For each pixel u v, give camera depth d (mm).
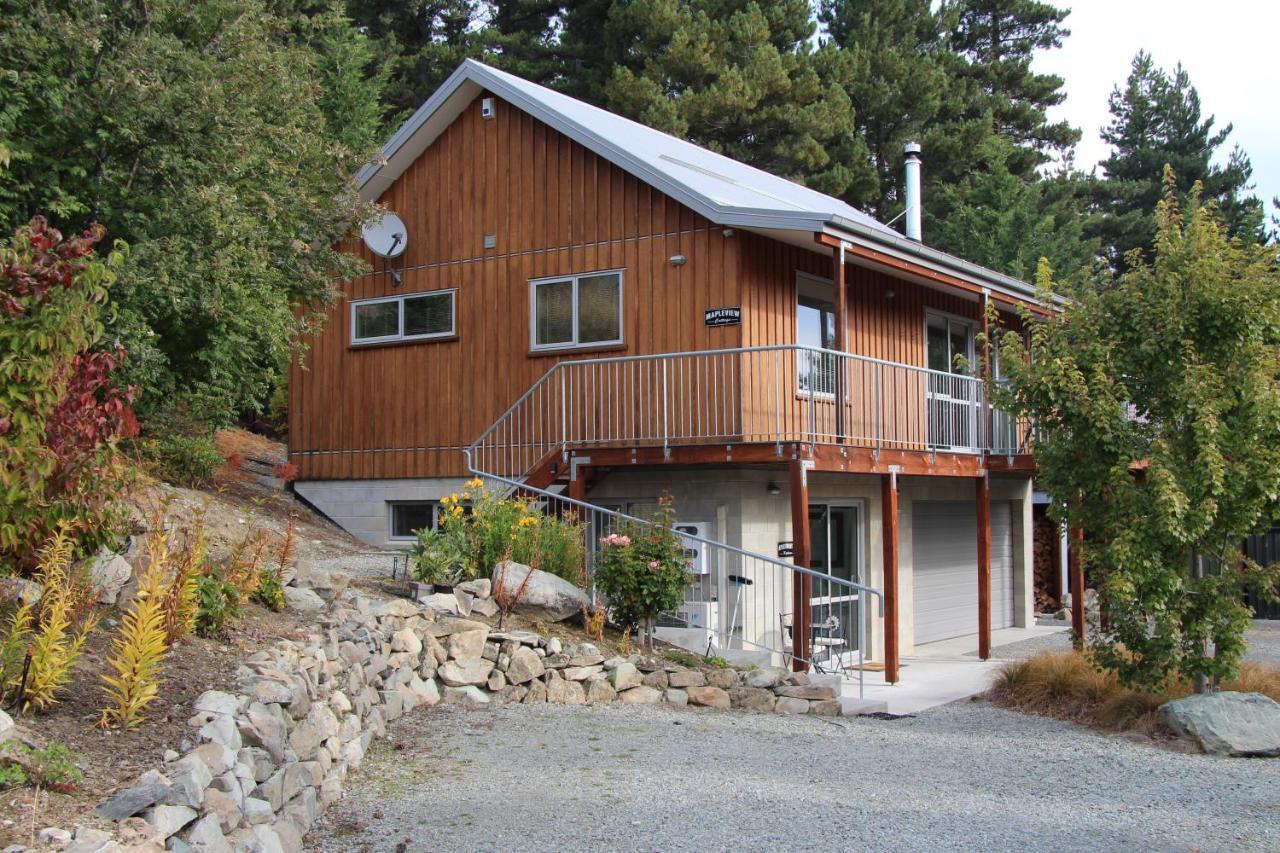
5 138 11648
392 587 10953
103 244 12633
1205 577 10914
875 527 16688
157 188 12898
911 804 7590
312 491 18062
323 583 9727
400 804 6988
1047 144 42875
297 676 7195
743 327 14383
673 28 32812
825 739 9625
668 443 13258
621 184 15508
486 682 9977
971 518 20234
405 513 17422
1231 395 10680
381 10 33406
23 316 6602
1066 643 18438
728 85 31750
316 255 15727
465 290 16891
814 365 15117
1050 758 9242
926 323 18812
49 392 6605
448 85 16688
